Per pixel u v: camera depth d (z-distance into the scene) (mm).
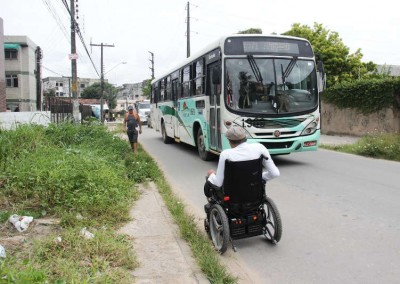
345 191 7516
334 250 4656
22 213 5465
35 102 47812
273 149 9328
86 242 4312
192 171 10133
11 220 5113
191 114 12352
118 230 5117
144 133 23781
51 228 4992
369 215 5941
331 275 4035
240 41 9430
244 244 4965
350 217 5871
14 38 43375
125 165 9578
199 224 5680
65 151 8375
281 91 9375
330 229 5375
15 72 43750
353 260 4359
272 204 4789
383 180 8484
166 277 3799
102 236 4504
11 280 2967
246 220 4695
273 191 7645
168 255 4328
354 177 8867
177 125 14570
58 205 5805
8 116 13523
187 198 7359
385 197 6988
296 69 9602
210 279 3758
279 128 9289
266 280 3980
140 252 4406
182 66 13312
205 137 10953
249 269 4246
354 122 19047
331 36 30594
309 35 30141
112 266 3922
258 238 5164
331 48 29562
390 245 4746
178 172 10039
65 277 3484
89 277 3510
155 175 8773
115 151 10883
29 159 7277
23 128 9508
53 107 16797
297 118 9414
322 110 21172
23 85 44188
